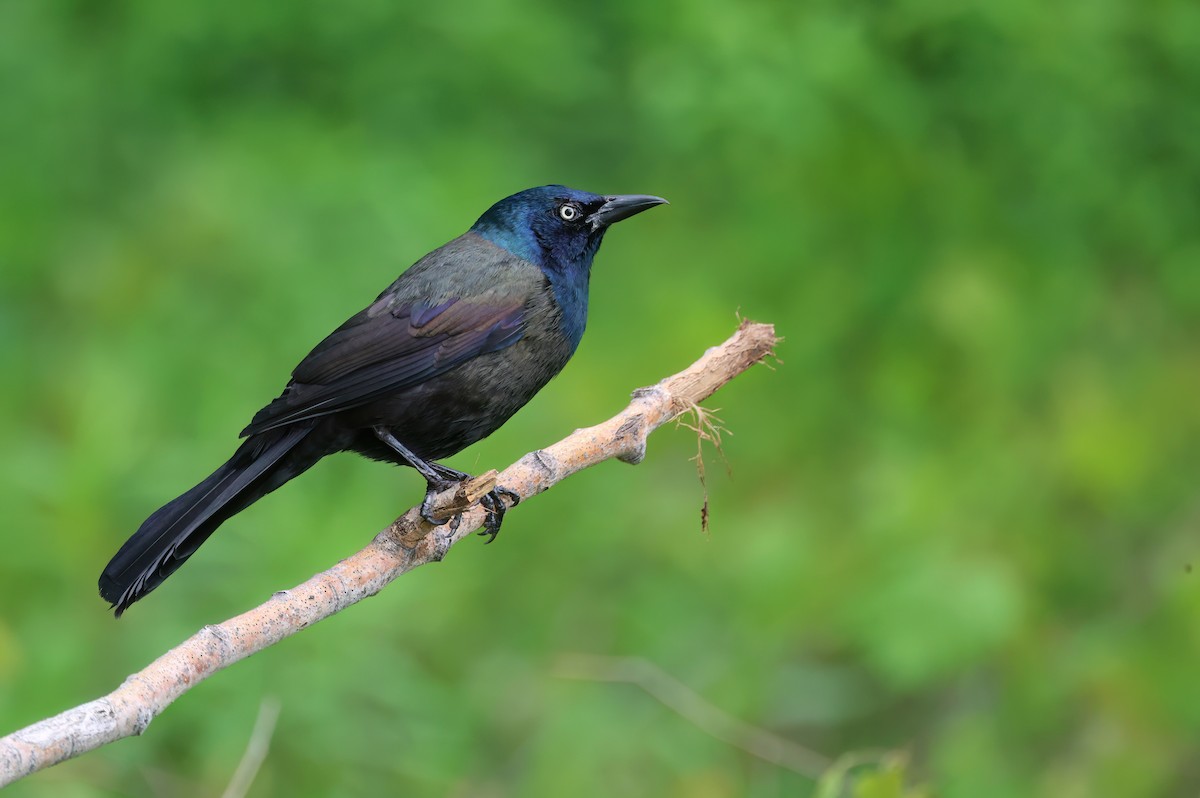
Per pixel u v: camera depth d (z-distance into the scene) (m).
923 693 12.20
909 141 13.60
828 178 13.82
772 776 11.23
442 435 8.14
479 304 8.07
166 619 10.31
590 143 15.96
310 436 7.86
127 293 13.75
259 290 13.09
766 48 13.41
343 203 13.42
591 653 12.20
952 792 11.37
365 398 7.79
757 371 13.91
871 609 11.63
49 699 10.02
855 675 12.26
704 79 13.42
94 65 15.76
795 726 12.06
